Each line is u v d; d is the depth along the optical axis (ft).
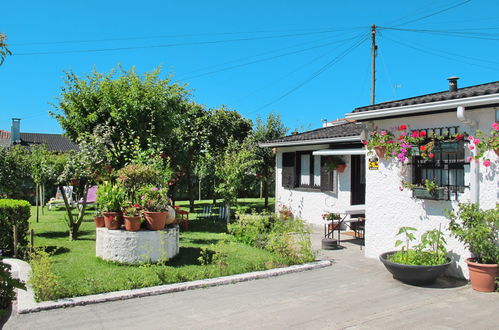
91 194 61.72
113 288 20.57
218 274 23.79
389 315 17.75
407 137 25.11
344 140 39.32
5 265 10.51
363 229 36.88
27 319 17.07
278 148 52.90
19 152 50.98
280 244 28.55
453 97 22.49
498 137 20.94
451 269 23.99
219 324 16.70
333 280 23.58
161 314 17.85
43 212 57.88
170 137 49.37
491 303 19.26
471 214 21.43
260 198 87.10
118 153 39.63
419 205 25.54
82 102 42.22
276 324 16.71
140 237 24.76
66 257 27.12
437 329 16.14
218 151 59.62
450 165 23.94
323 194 44.93
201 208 67.05
